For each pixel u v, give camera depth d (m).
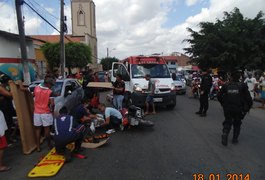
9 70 15.15
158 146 6.84
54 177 4.99
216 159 5.81
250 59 25.91
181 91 20.98
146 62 13.14
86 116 7.83
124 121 8.53
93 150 6.58
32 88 10.04
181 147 6.72
